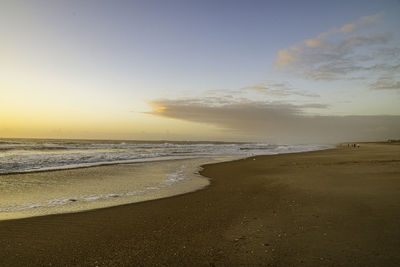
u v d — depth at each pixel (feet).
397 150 126.00
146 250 14.97
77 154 92.48
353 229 17.47
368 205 23.47
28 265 13.24
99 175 48.01
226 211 23.43
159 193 33.40
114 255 14.33
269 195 29.81
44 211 24.43
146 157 89.30
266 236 16.80
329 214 21.16
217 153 118.11
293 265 12.78
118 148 151.12
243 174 49.52
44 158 73.87
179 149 152.66
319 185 34.47
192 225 19.54
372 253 13.74
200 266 12.90
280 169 54.85
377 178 38.17
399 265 12.38
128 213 23.31
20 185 37.63
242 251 14.58
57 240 16.72
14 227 19.40
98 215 22.70
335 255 13.66
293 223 19.27
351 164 57.72
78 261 13.62
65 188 36.29
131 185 39.09
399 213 20.80
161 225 19.67
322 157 83.82
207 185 39.04
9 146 133.39
